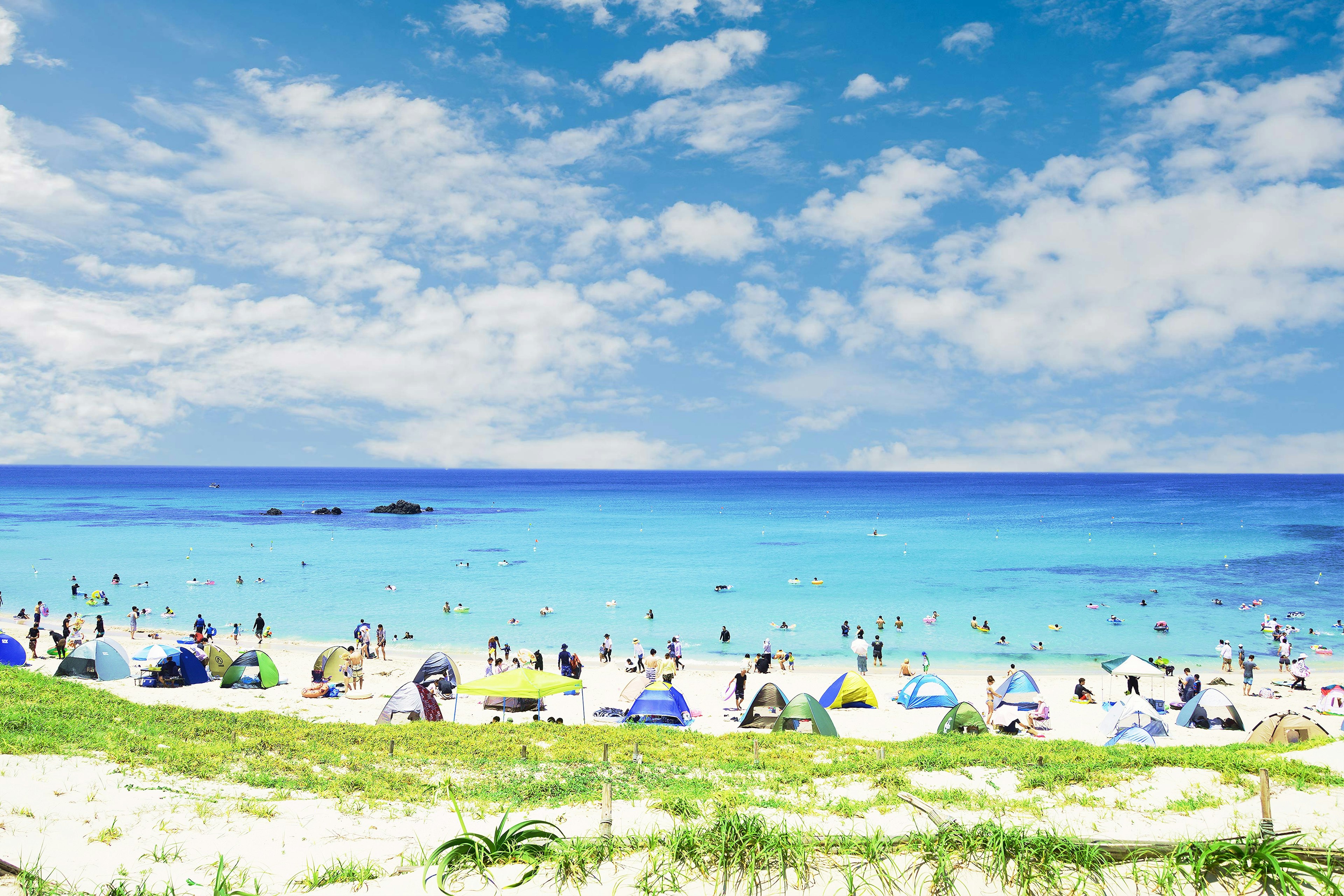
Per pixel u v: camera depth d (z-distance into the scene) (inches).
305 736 773.3
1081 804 513.3
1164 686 1461.6
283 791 538.9
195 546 3774.6
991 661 1705.2
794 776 634.2
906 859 355.6
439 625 2047.2
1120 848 344.5
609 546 3929.6
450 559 3339.1
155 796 488.1
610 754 743.1
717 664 1681.8
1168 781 574.6
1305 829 435.8
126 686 1266.0
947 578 2861.7
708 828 382.3
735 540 4227.4
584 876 344.5
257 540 4082.2
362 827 452.8
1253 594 2509.8
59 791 479.8
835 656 1763.0
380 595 2459.4
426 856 390.9
